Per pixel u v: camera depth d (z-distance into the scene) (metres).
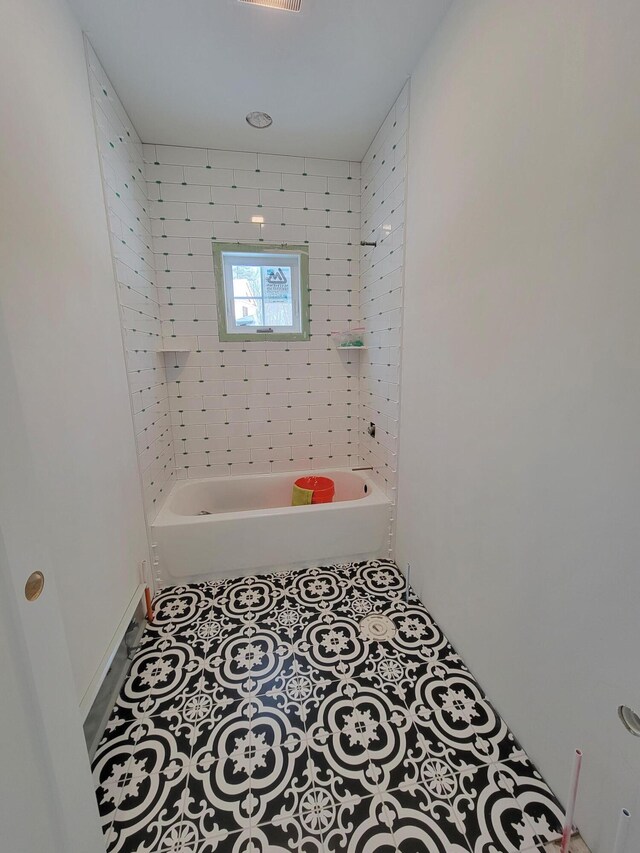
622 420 0.76
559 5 0.84
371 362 2.35
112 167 1.58
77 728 0.77
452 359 1.41
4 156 0.89
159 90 1.66
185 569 1.99
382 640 1.60
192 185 2.17
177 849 0.93
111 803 1.03
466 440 1.35
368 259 2.29
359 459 2.72
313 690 1.37
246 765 1.12
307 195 2.31
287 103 1.77
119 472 1.53
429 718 1.26
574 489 0.90
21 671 0.62
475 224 1.22
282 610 1.80
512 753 1.15
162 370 2.28
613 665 0.82
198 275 2.28
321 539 2.12
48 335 1.05
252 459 2.59
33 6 1.02
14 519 0.61
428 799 1.03
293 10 1.28
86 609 1.19
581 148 0.81
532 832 0.96
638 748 0.78
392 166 1.85
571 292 0.87
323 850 0.93
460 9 1.22
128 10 1.27
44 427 1.01
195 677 1.44
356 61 1.52
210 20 1.31
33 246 0.99
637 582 0.76
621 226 0.74
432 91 1.43
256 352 2.46
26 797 0.62
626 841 0.80
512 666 1.18
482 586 1.31
